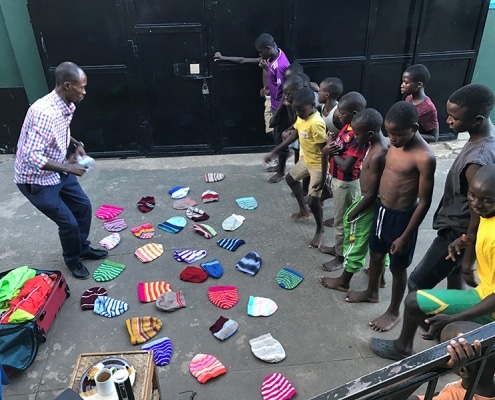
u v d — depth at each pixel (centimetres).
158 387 215
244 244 366
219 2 453
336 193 309
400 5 468
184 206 420
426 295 211
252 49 480
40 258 355
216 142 527
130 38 464
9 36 473
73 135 513
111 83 488
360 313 293
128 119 508
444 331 178
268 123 481
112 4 447
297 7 459
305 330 281
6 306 278
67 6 446
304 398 238
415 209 248
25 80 497
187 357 264
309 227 387
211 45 473
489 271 191
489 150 208
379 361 258
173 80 489
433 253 248
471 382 143
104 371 187
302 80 371
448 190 234
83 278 330
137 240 374
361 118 255
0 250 365
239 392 242
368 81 505
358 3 462
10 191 455
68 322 291
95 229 389
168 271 337
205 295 312
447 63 506
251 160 518
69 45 466
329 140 314
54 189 302
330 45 482
